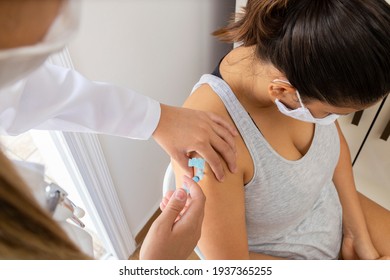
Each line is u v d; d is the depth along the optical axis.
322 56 0.46
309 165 0.74
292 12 0.49
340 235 0.96
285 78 0.55
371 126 1.13
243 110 0.65
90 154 0.91
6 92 0.46
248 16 0.58
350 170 0.94
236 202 0.64
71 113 0.62
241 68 0.63
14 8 0.23
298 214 0.79
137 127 0.65
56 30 0.27
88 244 0.64
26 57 0.27
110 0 0.76
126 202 1.23
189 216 0.55
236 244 0.66
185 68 1.19
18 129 0.59
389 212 0.99
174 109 0.66
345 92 0.49
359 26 0.44
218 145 0.61
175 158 0.65
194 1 1.06
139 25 0.88
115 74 0.88
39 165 0.54
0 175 0.24
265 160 0.67
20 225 0.26
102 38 0.79
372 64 0.45
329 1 0.46
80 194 1.02
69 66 0.71
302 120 0.67
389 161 1.19
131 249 1.42
